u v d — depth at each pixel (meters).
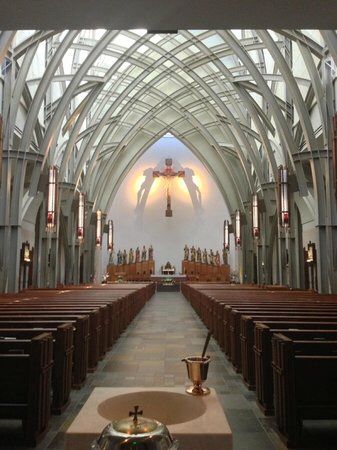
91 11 5.49
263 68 25.03
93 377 6.36
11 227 16.47
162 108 31.27
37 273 21.72
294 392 3.89
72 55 25.16
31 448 3.79
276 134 23.80
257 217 25.27
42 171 19.02
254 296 11.87
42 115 21.58
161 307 18.83
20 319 6.31
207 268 33.72
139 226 36.62
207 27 5.94
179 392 2.56
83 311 7.04
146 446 1.50
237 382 6.22
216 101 25.66
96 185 30.23
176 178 36.94
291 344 3.95
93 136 25.02
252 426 4.39
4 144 16.27
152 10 5.48
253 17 5.66
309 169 20.31
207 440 2.03
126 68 27.36
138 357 7.86
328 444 3.90
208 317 11.39
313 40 16.11
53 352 4.82
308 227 19.86
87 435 2.06
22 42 16.09
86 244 29.64
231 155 33.09
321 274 15.98
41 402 4.01
